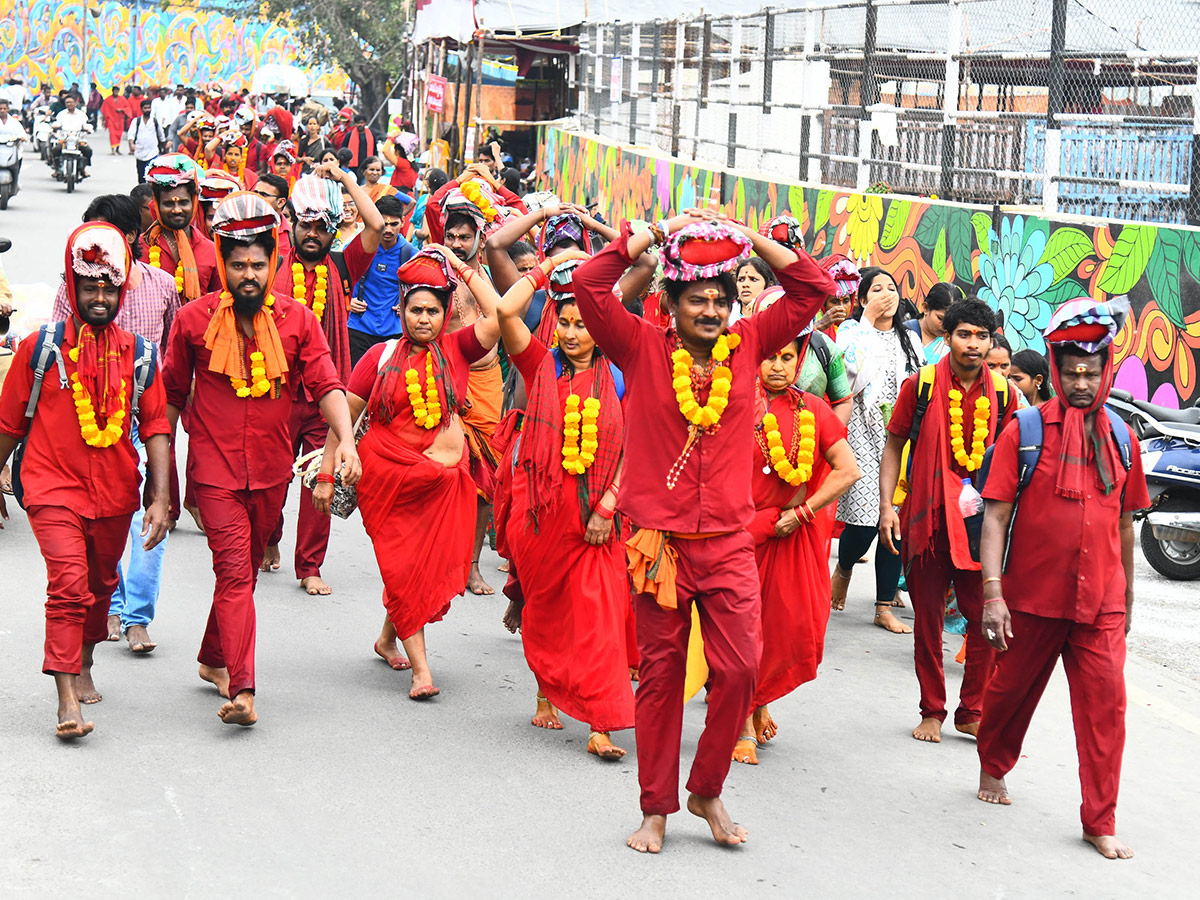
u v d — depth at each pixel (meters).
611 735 6.64
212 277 8.94
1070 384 5.56
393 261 10.38
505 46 31.47
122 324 7.57
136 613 7.32
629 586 6.50
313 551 8.64
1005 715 5.86
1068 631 5.63
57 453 6.11
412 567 6.85
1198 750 6.77
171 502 7.08
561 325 6.40
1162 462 10.12
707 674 6.25
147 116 42.91
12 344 10.08
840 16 16.17
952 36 13.42
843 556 8.74
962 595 6.76
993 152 13.59
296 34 52.22
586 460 6.23
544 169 32.09
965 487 6.95
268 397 6.42
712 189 18.92
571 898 4.85
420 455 6.84
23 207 31.31
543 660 6.43
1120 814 5.96
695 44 22.08
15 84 53.59
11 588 8.28
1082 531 5.52
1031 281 11.71
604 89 27.58
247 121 24.27
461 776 5.93
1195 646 8.55
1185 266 10.37
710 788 5.34
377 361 7.00
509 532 6.48
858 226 14.41
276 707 6.64
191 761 5.89
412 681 7.17
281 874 4.90
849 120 15.79
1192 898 5.16
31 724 6.20
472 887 4.88
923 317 8.91
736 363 5.20
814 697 7.30
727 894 4.95
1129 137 12.44
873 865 5.29
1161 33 13.23
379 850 5.14
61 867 4.85
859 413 8.44
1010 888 5.16
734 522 5.21
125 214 7.79
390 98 48.75
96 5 69.31
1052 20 12.32
